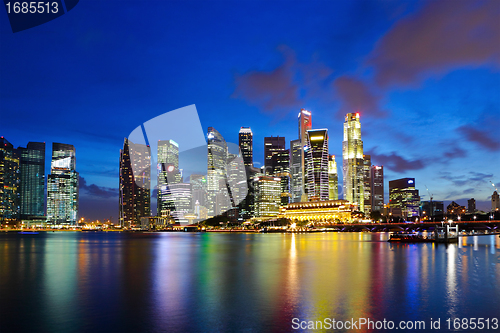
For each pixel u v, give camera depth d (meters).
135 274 68.81
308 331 32.94
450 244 159.50
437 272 68.31
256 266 80.81
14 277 65.19
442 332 32.75
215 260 96.25
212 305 42.38
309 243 187.00
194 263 88.69
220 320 36.34
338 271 70.81
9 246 177.12
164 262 91.75
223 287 53.84
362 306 41.47
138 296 47.53
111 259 101.00
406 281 58.28
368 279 60.53
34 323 35.59
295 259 97.00
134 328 34.00
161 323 35.47
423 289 51.22
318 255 108.56
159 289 52.59
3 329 33.81
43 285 56.50
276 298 45.78
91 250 144.12
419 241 176.50
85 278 63.78
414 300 44.34
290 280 59.94
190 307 41.47
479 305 41.72
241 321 35.97
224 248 153.25
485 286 53.50
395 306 41.38
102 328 34.00
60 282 59.44
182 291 50.81
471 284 55.25
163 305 42.53
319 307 41.09
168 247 165.50
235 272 70.75
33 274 69.44
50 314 38.75
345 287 53.12
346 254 110.62
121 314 38.72
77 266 82.94
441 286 53.56
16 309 40.94
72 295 48.34
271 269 74.94
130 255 116.12
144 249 149.50
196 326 34.53
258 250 136.62
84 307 41.66
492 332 32.66
